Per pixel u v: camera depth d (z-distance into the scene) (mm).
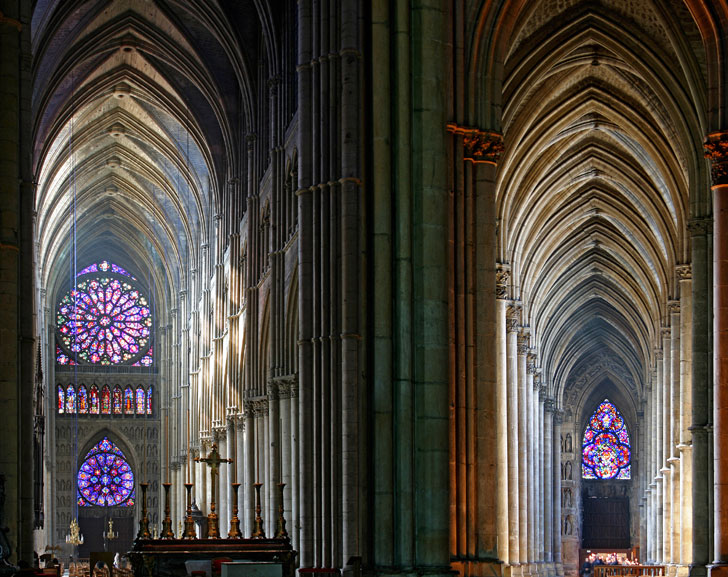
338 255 28328
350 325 27453
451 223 28750
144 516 27734
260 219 48688
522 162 47938
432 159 26781
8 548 21828
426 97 27016
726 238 31156
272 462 41438
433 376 25938
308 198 29750
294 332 40906
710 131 31516
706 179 39281
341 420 27578
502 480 46625
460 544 27484
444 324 26281
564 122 47656
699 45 36531
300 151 30000
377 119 27172
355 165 28000
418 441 25812
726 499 30438
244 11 48719
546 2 39625
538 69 41156
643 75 41062
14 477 25797
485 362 28578
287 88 42844
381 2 27734
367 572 25438
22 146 28953
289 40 42844
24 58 29172
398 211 26734
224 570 21938
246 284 49438
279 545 26391
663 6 36469
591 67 45406
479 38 29625
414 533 25500
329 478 28000
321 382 28594
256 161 49062
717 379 30922
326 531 27750
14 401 25938
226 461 31688
